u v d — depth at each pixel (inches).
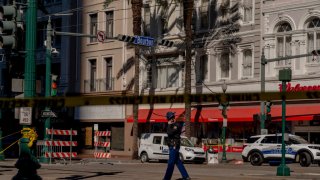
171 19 1706.4
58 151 1258.0
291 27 1429.6
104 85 1879.9
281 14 1444.4
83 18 1947.6
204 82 1609.3
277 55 1453.0
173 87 1691.7
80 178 655.1
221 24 1582.2
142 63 1774.1
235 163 1311.5
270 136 1202.0
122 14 1830.7
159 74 1745.8
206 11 1630.2
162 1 1722.4
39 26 2095.2
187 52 1537.9
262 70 1342.3
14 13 514.6
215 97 405.1
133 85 1788.9
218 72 1584.6
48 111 1165.1
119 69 1833.2
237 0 1542.8
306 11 1395.2
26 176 422.6
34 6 576.4
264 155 1193.4
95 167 981.2
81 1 1953.7
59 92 1985.7
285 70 698.2
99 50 1900.8
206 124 1600.6
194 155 1266.0
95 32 1918.1
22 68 582.6
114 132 1838.1
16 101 433.7
